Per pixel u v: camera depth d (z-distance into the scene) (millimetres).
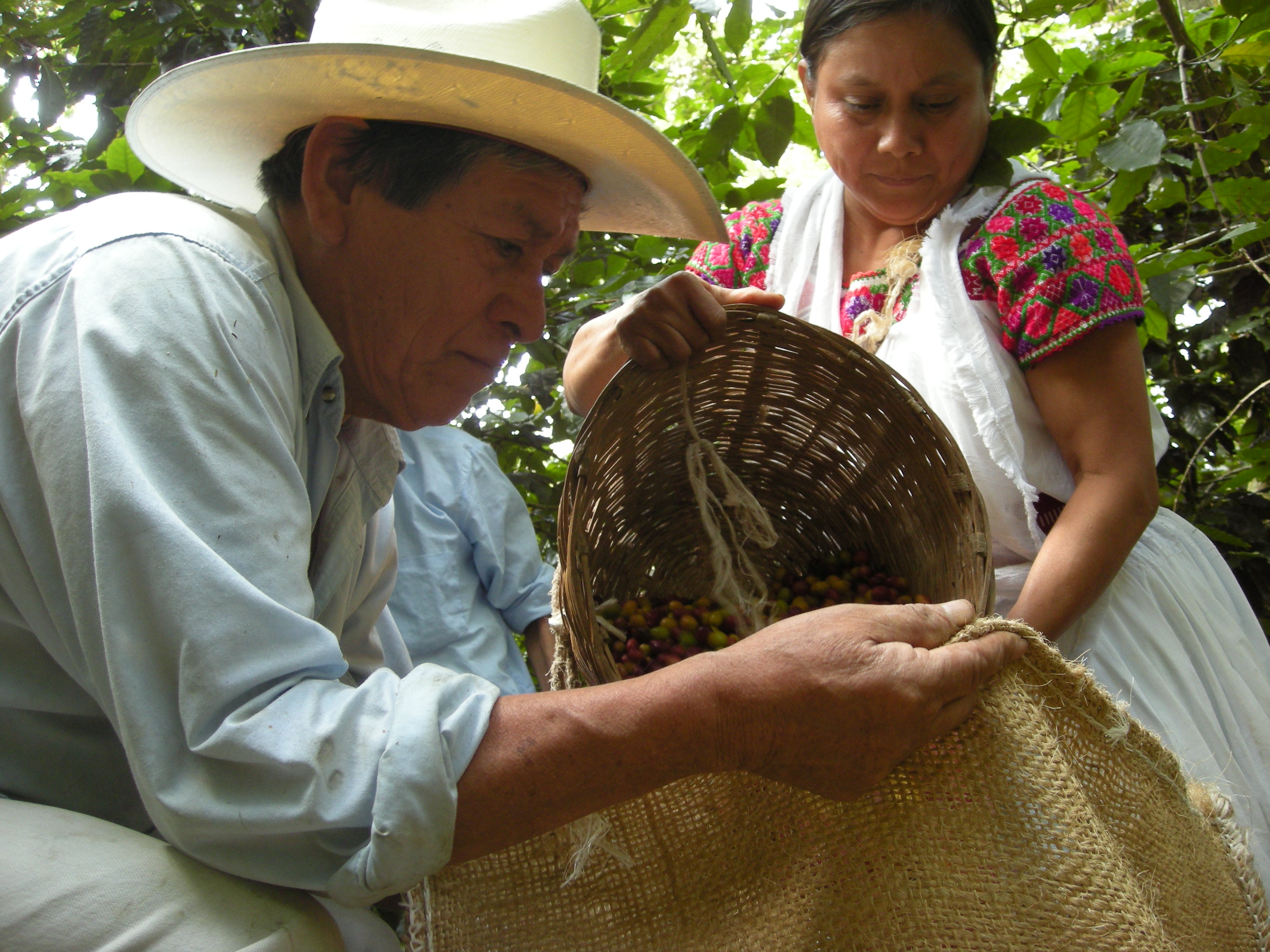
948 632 1287
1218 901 1406
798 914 1263
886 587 1685
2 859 1136
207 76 1396
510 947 1358
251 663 1091
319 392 1443
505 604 2801
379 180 1369
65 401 1142
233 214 1431
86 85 2865
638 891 1384
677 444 1776
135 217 1271
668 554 1906
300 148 1464
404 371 1479
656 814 1400
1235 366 2998
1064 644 1717
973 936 1171
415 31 1427
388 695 1154
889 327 1821
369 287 1423
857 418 1709
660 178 1539
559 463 3316
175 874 1168
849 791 1210
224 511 1133
